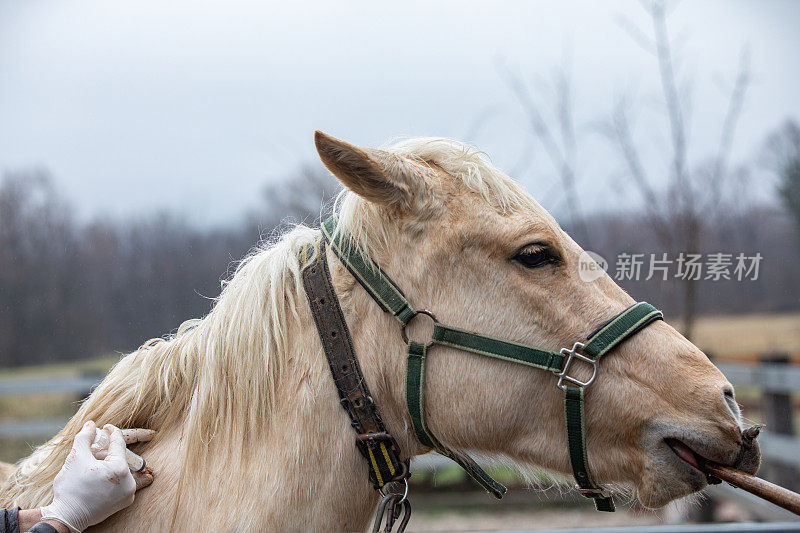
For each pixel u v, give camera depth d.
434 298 1.54
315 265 1.59
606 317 1.52
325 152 1.47
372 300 1.56
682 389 1.46
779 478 4.53
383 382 1.54
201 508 1.46
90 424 1.48
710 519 4.59
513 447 1.56
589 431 1.52
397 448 1.53
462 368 1.52
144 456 1.57
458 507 5.33
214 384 1.55
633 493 1.60
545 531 2.47
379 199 1.54
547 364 1.50
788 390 4.43
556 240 1.54
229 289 1.66
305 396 1.51
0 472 1.95
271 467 1.47
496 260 1.53
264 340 1.55
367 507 1.56
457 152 1.64
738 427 1.43
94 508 1.37
